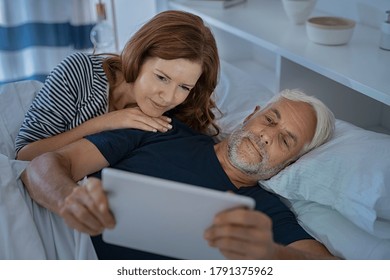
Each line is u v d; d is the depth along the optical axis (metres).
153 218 0.99
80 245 1.22
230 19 2.21
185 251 1.06
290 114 1.43
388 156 1.32
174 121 1.56
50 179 1.23
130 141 1.44
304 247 1.27
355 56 1.77
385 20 1.81
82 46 2.80
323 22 1.95
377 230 1.25
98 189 0.97
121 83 1.57
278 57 1.90
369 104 2.02
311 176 1.36
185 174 1.40
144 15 2.97
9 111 1.67
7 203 1.26
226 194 0.91
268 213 1.38
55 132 1.52
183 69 1.37
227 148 1.45
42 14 2.69
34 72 2.82
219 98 1.87
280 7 2.39
